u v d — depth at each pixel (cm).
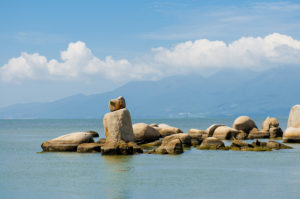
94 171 2853
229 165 3111
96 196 2120
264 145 4262
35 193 2198
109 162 3253
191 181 2500
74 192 2217
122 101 3912
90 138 4094
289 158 3491
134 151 3762
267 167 3012
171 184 2411
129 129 3847
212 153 3834
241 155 3700
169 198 2070
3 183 2472
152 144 4516
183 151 3966
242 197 2083
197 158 3491
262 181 2488
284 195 2116
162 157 3541
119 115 3803
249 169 2933
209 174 2723
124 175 2708
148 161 3300
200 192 2197
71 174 2755
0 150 4381
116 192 2209
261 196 2098
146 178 2592
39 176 2692
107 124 3903
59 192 2219
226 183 2434
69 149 3984
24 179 2594
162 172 2805
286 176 2652
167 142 4075
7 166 3130
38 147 4788
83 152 3853
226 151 3997
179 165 3117
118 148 3678
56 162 3291
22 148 4647
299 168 2967
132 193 2184
